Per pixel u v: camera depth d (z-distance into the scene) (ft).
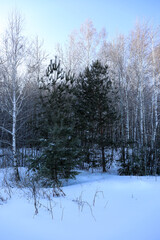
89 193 14.71
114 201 12.53
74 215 10.00
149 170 30.55
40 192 15.24
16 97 29.01
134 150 32.30
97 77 32.81
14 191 15.56
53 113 20.01
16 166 24.26
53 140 18.94
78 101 31.50
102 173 30.04
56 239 7.48
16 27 27.58
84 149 29.60
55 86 22.82
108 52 57.36
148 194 14.12
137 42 41.47
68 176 20.24
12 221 9.12
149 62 41.04
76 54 59.57
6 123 34.27
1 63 26.45
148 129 46.37
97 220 9.37
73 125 21.38
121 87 45.60
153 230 8.30
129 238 7.61
